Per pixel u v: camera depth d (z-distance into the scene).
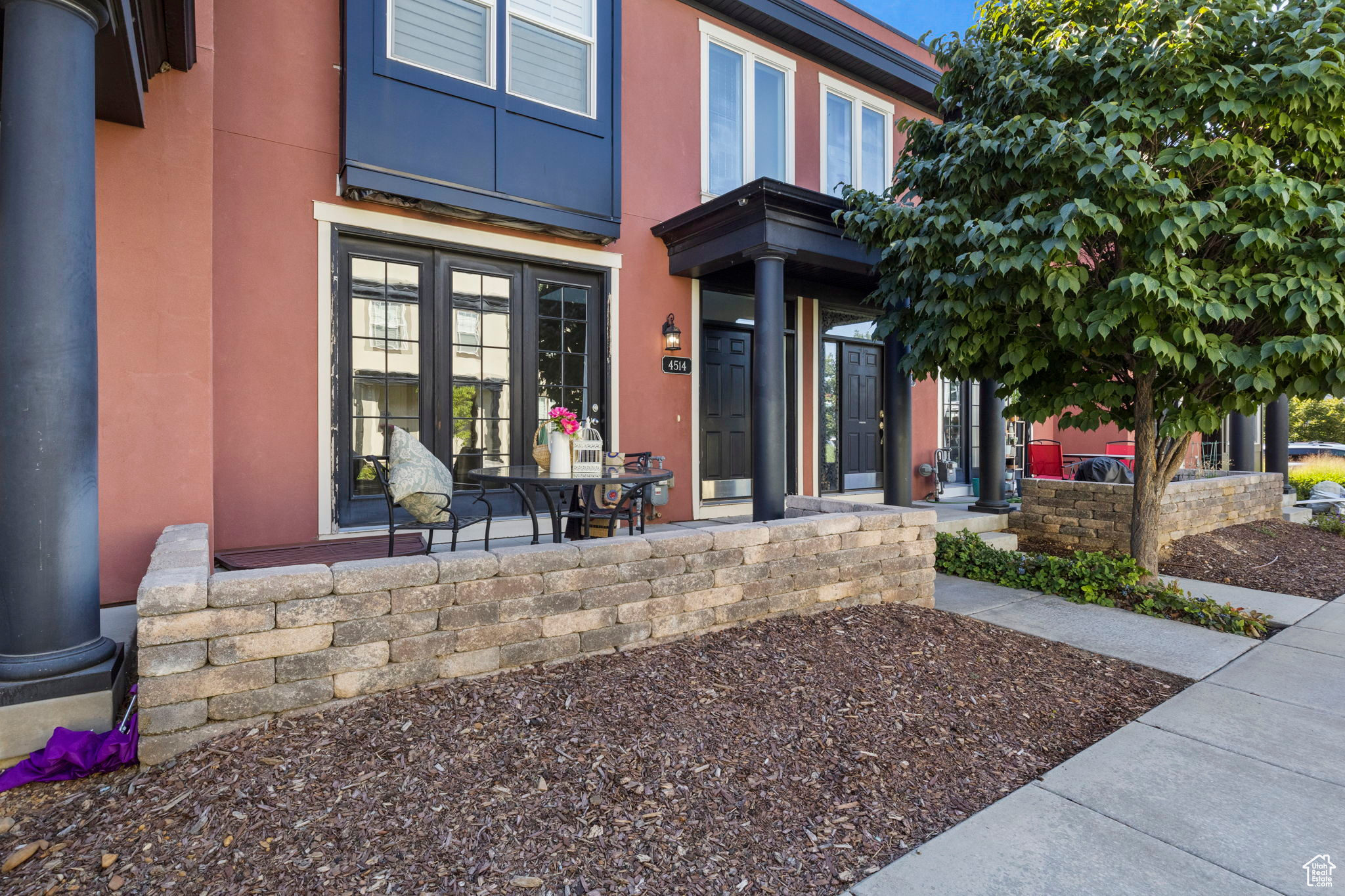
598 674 2.65
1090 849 1.83
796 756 2.25
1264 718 2.71
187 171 3.60
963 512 7.20
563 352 5.83
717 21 6.75
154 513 3.51
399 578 2.37
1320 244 3.43
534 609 2.66
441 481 3.74
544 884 1.61
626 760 2.12
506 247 5.42
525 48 5.48
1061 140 3.49
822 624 3.41
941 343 4.57
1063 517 6.43
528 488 5.59
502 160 5.23
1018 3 4.54
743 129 6.98
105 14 2.31
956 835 1.90
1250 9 3.56
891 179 8.24
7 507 2.08
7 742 2.02
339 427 4.78
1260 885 1.67
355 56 4.63
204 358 3.64
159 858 1.63
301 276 4.60
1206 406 4.38
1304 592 4.96
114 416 3.42
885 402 7.39
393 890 1.56
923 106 8.59
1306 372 3.85
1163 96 3.72
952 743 2.43
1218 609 4.12
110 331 3.41
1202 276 3.83
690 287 6.50
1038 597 4.67
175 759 1.99
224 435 4.32
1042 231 3.68
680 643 3.04
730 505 6.89
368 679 2.31
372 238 4.91
